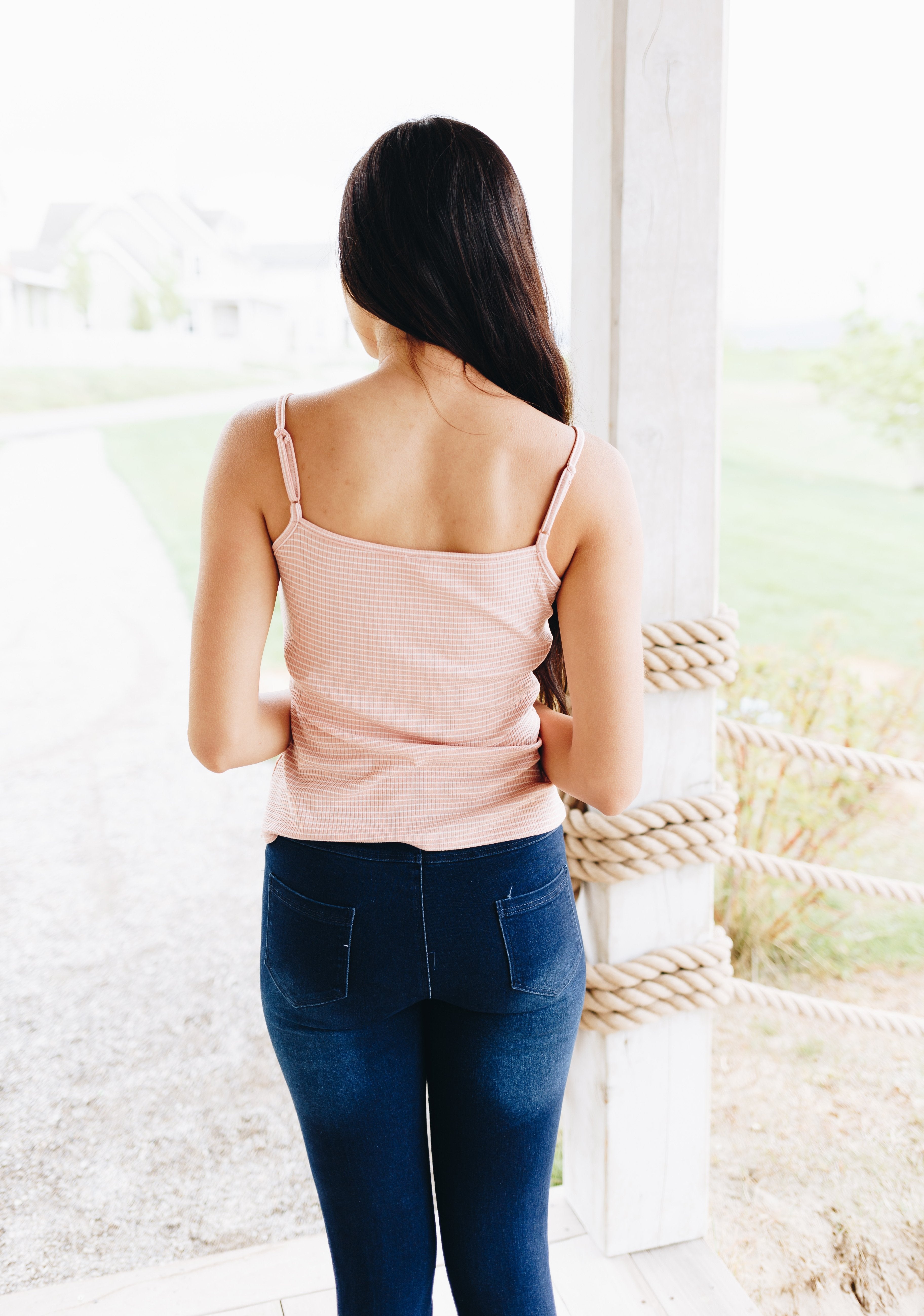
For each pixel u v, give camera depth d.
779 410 11.41
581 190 1.47
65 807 4.59
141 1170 2.18
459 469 0.87
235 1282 1.67
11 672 6.62
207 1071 2.59
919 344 10.54
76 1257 1.90
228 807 4.61
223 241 15.55
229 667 0.92
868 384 10.73
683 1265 1.66
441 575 0.88
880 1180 2.10
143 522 10.20
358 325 0.96
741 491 10.41
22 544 9.45
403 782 0.93
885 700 3.66
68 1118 2.38
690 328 1.42
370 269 0.87
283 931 0.97
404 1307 1.02
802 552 8.82
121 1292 1.66
